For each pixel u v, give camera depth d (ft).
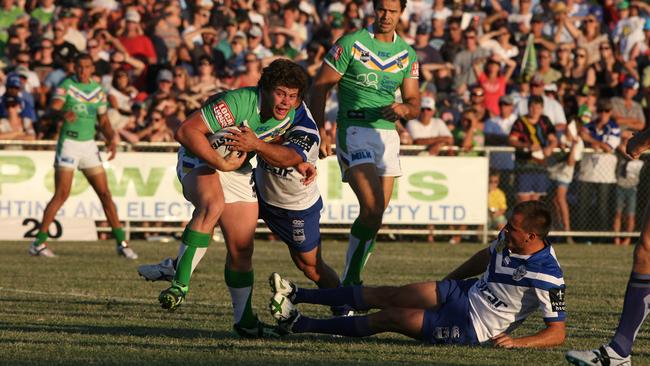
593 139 187.73
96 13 218.59
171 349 68.03
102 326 80.33
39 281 117.50
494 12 230.89
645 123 200.03
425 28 210.38
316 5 240.12
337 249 170.81
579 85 202.28
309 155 72.08
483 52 208.33
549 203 187.83
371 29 94.22
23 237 178.40
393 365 62.28
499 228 188.24
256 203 75.31
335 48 93.45
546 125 186.19
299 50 216.54
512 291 68.95
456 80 207.31
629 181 187.42
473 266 73.92
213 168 73.46
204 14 223.71
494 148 186.09
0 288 109.70
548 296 68.59
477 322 69.97
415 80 95.81
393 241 189.98
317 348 69.36
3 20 224.74
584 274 136.36
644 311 63.62
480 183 185.68
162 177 181.06
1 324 80.89
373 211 93.30
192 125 69.82
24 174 178.09
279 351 67.72
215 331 78.69
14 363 61.41
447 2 228.84
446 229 186.19
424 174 184.34
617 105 197.98
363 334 71.46
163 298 70.08
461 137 187.32
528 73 203.00
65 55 204.54
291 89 69.21
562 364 63.87
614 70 211.20
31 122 189.06
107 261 144.36
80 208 180.45
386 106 92.07
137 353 65.98
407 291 72.02
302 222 80.12
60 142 146.92
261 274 128.47
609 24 235.20
